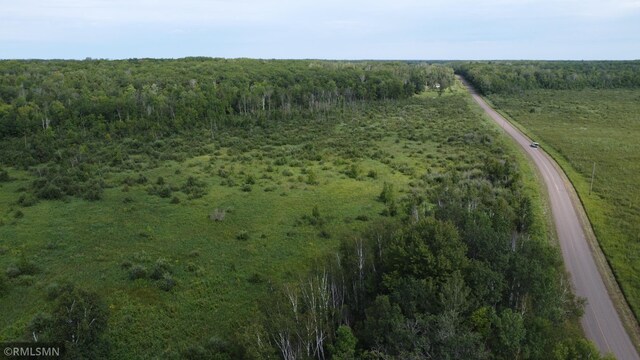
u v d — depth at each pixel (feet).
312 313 142.31
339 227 243.60
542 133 485.56
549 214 267.59
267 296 177.06
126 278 187.83
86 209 263.70
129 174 335.47
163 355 146.41
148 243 221.87
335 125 527.40
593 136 467.52
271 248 219.82
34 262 197.98
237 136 465.06
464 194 255.09
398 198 286.05
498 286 150.00
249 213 262.47
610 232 241.55
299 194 295.48
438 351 124.67
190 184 309.01
